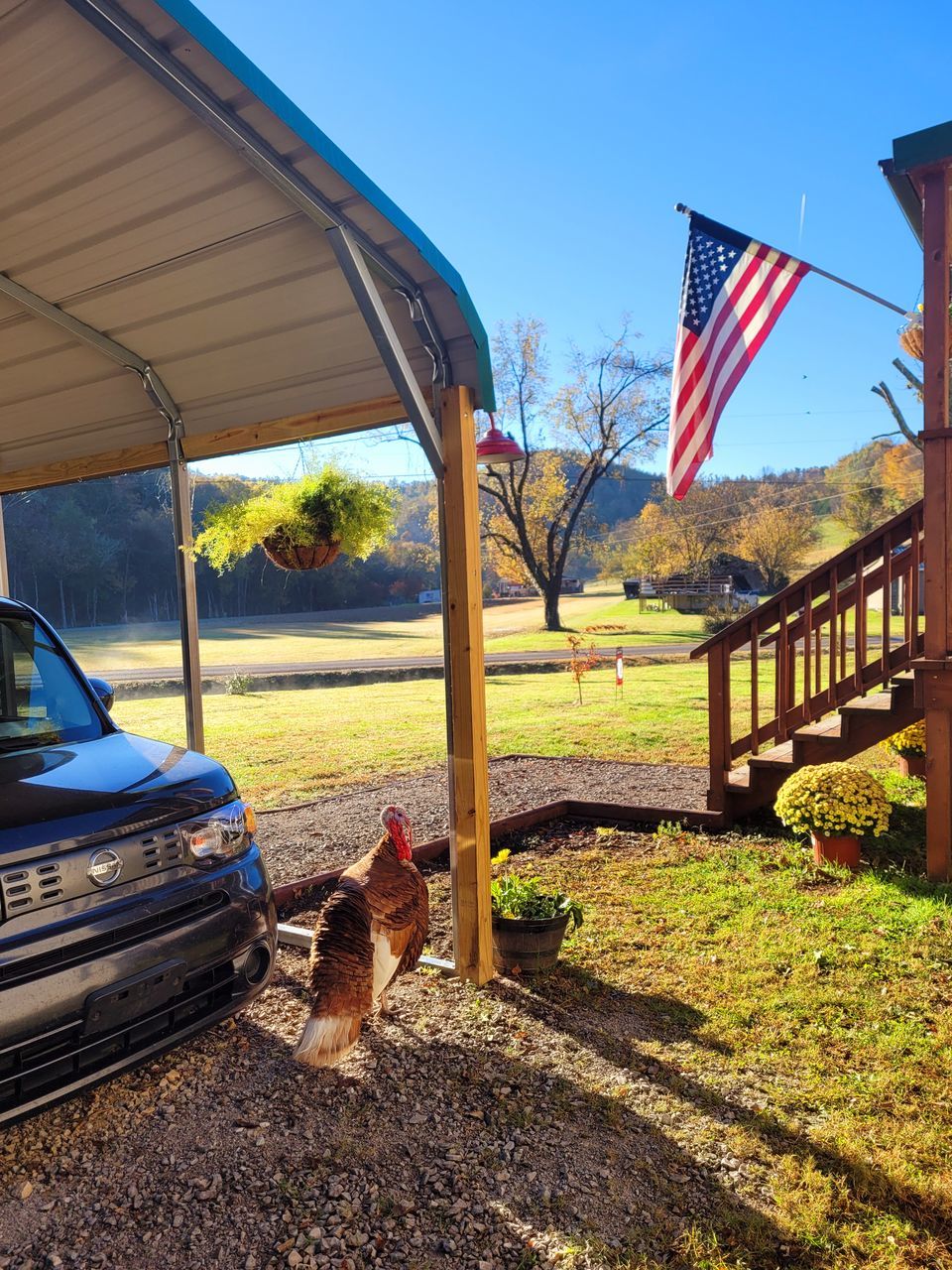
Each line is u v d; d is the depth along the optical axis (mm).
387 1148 2852
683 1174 2686
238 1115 3080
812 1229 2420
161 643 46188
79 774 3121
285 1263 2350
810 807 5441
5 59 2732
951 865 5188
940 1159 2729
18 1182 2738
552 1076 3277
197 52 2588
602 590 82312
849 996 3828
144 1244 2439
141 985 2764
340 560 74250
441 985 4098
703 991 3951
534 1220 2488
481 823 4086
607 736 11266
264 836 6898
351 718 14609
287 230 3715
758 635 6727
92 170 3311
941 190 4965
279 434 4895
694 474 6125
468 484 4074
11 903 2508
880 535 6242
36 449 6055
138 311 4441
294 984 4191
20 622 3961
